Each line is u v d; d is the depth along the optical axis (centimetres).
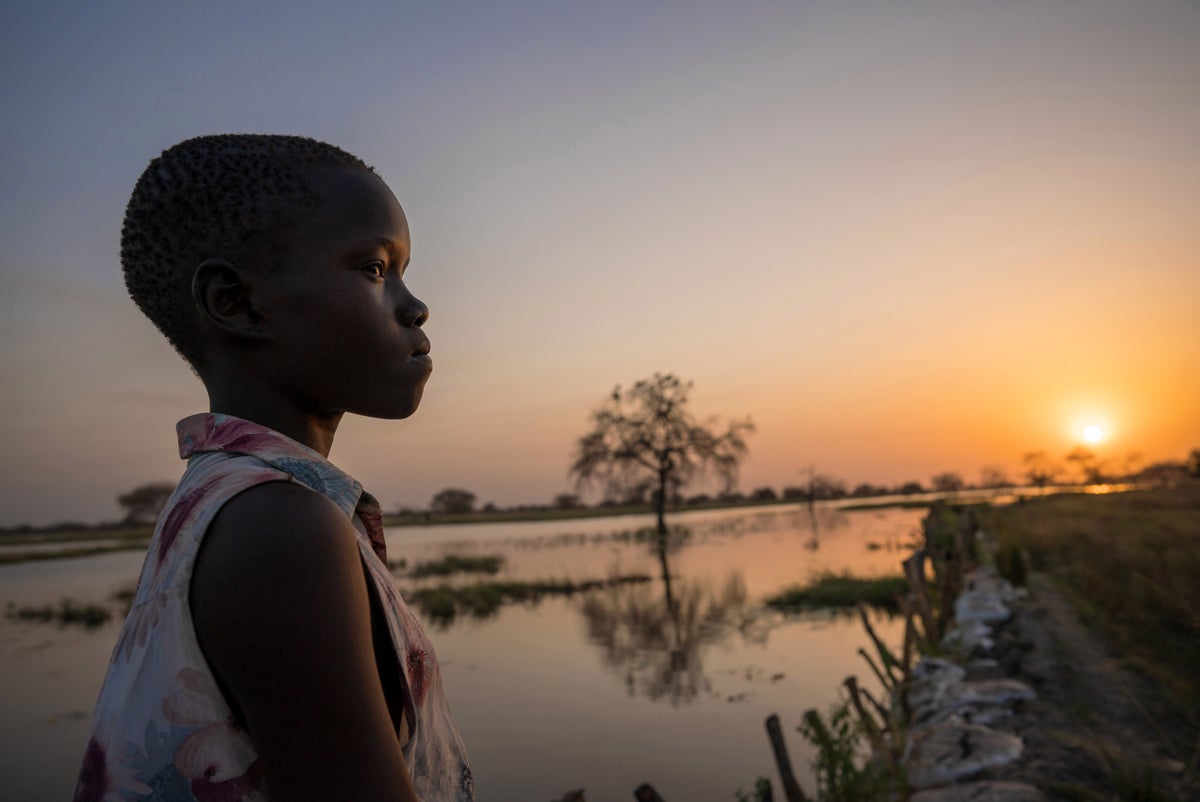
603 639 1443
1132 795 410
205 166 66
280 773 49
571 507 11588
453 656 1337
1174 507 2077
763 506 9688
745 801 506
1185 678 605
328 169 69
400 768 52
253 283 66
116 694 55
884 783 456
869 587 1734
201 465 61
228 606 50
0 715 1015
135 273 70
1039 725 540
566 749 809
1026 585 1130
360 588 55
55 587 2938
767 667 1136
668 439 4934
